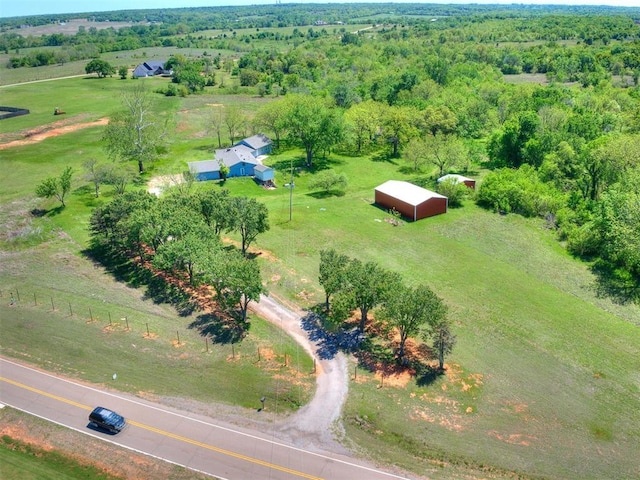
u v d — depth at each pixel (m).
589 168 78.62
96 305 52.72
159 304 53.22
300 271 60.00
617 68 171.88
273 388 41.66
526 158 97.12
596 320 50.97
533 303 53.75
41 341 47.25
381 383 42.22
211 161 92.94
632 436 37.28
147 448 35.88
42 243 65.62
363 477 33.75
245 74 178.75
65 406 39.59
